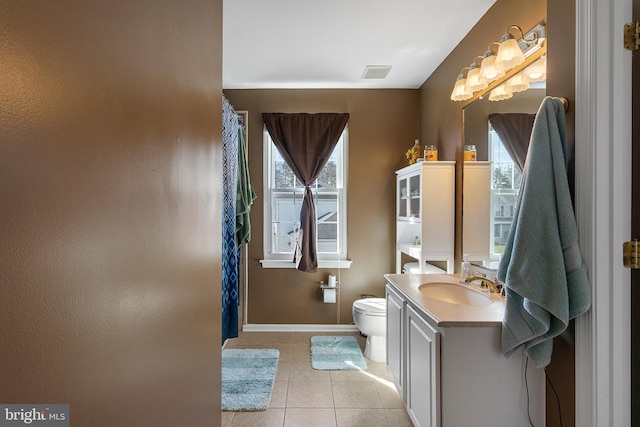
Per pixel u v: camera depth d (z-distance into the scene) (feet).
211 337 3.58
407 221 8.98
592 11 3.46
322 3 6.23
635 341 3.51
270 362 8.34
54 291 1.41
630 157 3.45
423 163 7.80
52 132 1.39
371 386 7.25
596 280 3.43
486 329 4.37
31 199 1.29
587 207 3.51
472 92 6.44
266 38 7.49
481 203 6.61
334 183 10.93
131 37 1.98
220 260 3.89
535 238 3.66
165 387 2.45
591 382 3.46
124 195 1.91
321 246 10.90
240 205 9.63
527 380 4.32
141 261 2.10
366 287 10.68
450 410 4.38
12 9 1.22
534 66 5.07
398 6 6.32
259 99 10.59
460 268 7.54
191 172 2.97
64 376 1.48
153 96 2.25
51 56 1.38
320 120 10.41
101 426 1.72
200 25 3.18
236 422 6.02
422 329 5.08
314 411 6.36
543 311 3.60
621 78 3.42
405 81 10.06
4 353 1.21
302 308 10.69
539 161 3.73
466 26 7.03
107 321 1.76
